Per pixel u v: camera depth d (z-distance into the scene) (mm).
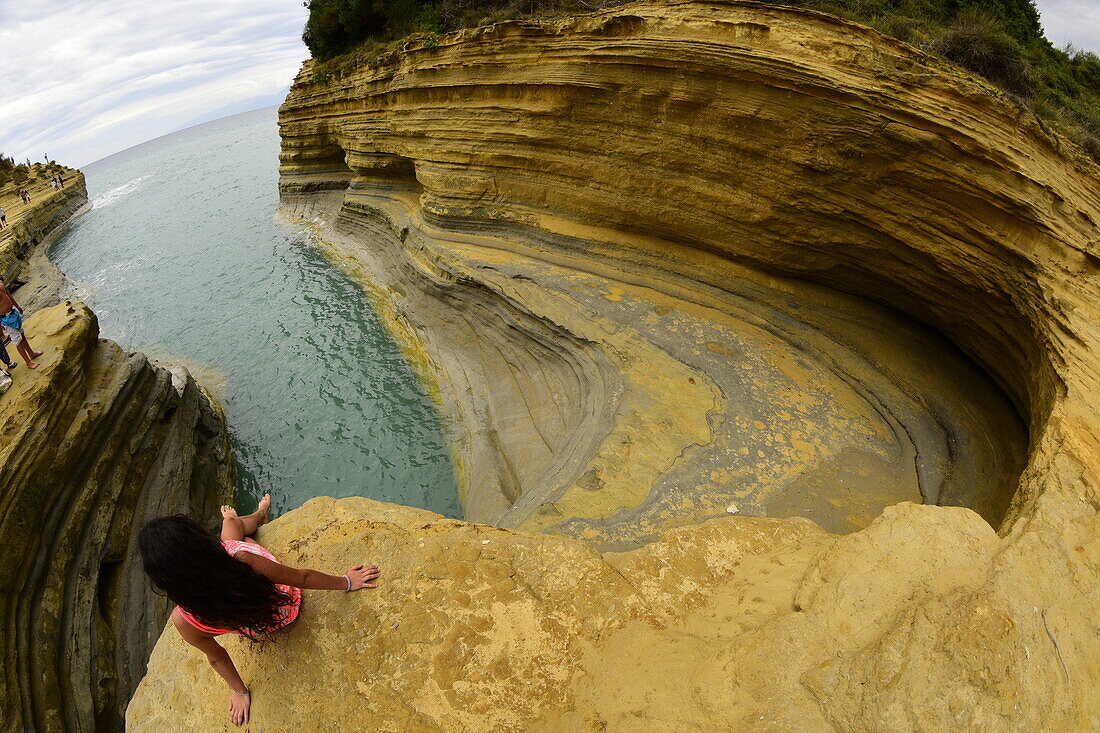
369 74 21641
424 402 14734
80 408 11062
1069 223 8633
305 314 20234
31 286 30188
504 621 3928
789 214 11516
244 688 3578
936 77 9109
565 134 14219
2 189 51031
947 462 9289
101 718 8891
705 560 4742
